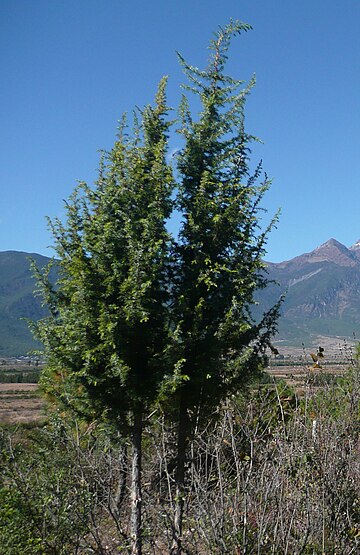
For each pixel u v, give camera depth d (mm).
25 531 5863
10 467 6410
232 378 6004
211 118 6508
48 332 5914
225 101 6555
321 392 6977
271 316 6270
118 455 7059
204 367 5762
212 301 6004
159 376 5625
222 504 4961
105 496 6340
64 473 6559
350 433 6223
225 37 6703
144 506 5992
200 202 6102
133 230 5777
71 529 5938
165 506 5816
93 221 5914
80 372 5602
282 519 5195
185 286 6082
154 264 5609
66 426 7125
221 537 4879
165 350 5562
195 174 6391
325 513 5418
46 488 6195
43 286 6180
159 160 5883
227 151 6422
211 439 5910
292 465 5637
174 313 5832
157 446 6508
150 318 5777
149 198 5891
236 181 6348
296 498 5457
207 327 5828
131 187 5930
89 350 5574
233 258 6152
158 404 5922
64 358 5805
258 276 6234
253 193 6242
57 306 6184
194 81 6664
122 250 5746
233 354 6070
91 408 5918
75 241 6016
